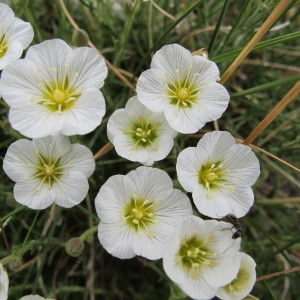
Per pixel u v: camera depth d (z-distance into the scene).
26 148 0.10
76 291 0.13
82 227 0.13
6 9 0.10
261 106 0.14
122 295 0.14
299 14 0.14
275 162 0.14
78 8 0.15
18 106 0.09
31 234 0.13
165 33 0.11
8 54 0.10
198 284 0.09
